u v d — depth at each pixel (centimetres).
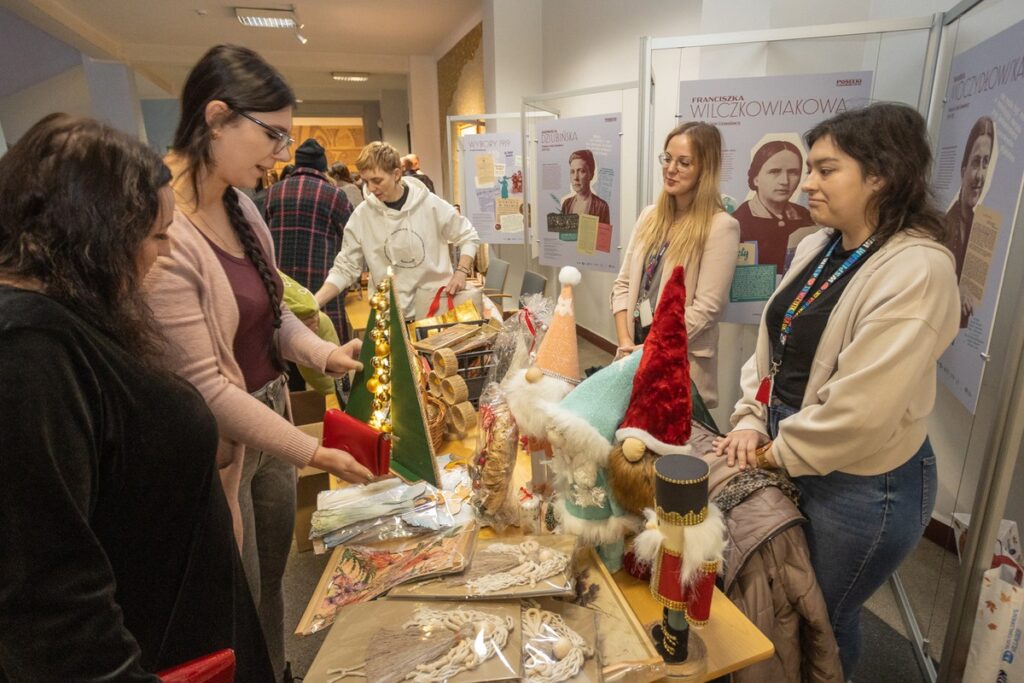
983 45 158
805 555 110
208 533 80
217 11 583
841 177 116
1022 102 133
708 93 228
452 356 152
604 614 90
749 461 126
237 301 119
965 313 162
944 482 217
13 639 56
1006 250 139
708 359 204
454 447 149
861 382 108
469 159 464
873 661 179
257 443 107
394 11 592
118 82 743
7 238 60
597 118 335
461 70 661
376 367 123
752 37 216
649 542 81
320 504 116
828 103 218
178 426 71
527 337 139
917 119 112
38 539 55
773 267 238
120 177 62
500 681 72
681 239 195
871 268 113
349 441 115
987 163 151
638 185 251
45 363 56
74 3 550
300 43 735
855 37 242
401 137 1103
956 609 138
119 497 68
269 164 112
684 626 84
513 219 466
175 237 100
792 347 130
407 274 275
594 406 94
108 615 61
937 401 217
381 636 80
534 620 84
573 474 96
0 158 62
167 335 98
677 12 362
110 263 62
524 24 534
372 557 101
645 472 89
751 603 107
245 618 91
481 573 91
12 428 53
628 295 219
